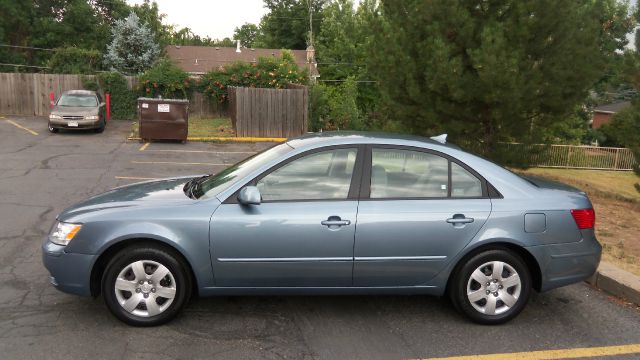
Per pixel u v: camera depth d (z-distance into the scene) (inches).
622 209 392.8
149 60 1326.3
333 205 171.5
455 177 179.5
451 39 407.8
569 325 181.2
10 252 242.2
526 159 439.2
